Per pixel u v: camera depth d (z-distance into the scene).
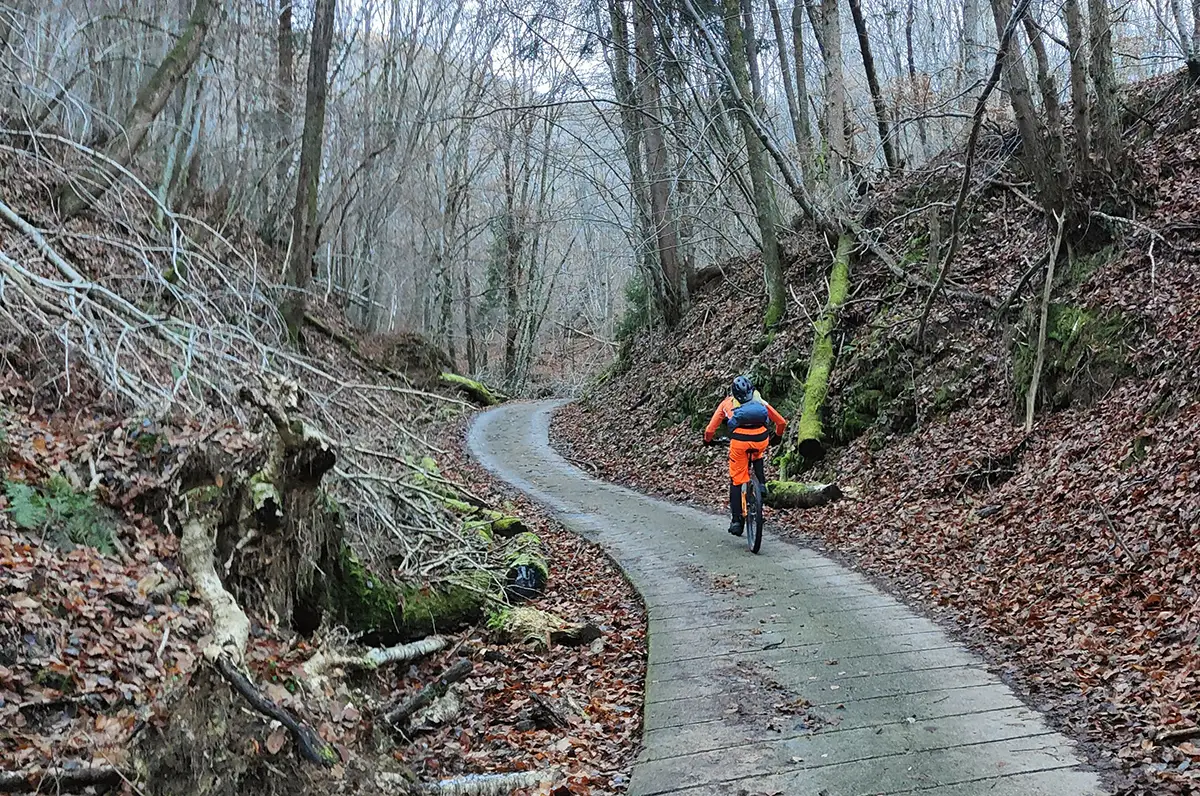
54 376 7.59
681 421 20.89
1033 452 11.15
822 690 6.18
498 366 56.59
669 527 12.48
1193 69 16.27
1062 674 6.09
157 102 11.89
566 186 54.84
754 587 8.97
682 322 26.80
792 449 15.88
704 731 5.66
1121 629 6.58
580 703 6.61
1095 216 13.09
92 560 5.70
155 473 6.62
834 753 5.20
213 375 8.89
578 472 19.72
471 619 8.48
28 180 10.93
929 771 4.88
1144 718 5.20
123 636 5.17
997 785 4.66
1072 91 13.37
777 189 26.81
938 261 16.95
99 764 4.06
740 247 29.17
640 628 8.17
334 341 24.12
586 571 10.51
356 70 32.78
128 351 8.01
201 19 12.39
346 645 6.71
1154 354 10.44
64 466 6.36
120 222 10.89
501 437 25.81
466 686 7.04
